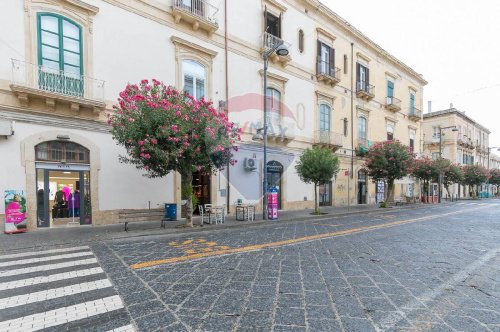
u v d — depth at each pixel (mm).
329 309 3240
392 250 6262
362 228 9648
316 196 14406
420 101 29891
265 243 6984
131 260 5383
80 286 3980
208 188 13203
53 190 9297
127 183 10562
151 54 11320
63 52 9430
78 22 9703
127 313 3139
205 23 12492
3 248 6297
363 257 5621
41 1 8969
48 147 9172
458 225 10578
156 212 11094
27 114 8594
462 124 41812
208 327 2818
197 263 5160
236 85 14164
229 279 4258
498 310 3275
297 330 2760
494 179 44750
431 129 41500
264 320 2963
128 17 10773
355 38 21438
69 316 3076
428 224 10828
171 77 11867
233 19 14141
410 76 28234
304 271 4664
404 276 4457
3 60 8289
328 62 19359
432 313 3178
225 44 13672
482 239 7645
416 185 30031
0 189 8227
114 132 8359
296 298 3547
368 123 22609
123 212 10383
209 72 13070
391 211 16938
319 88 18547
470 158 44719
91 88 9758
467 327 2865
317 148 14570
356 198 21312
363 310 3225
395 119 25562
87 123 9695
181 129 8023
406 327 2852
